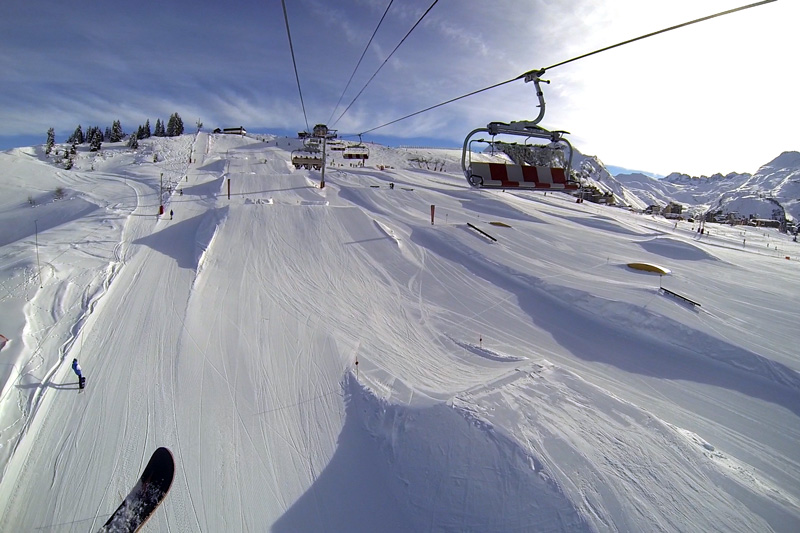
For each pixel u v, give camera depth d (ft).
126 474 22.59
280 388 31.48
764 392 34.68
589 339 44.06
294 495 21.77
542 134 31.55
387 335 42.37
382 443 24.61
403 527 19.33
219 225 70.49
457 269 63.16
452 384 32.76
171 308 42.55
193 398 29.35
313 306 47.62
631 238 90.53
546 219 107.14
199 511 20.56
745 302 52.01
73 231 63.62
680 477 19.69
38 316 36.70
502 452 20.68
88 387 29.43
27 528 19.40
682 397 34.24
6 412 25.85
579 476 19.01
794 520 17.76
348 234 73.05
